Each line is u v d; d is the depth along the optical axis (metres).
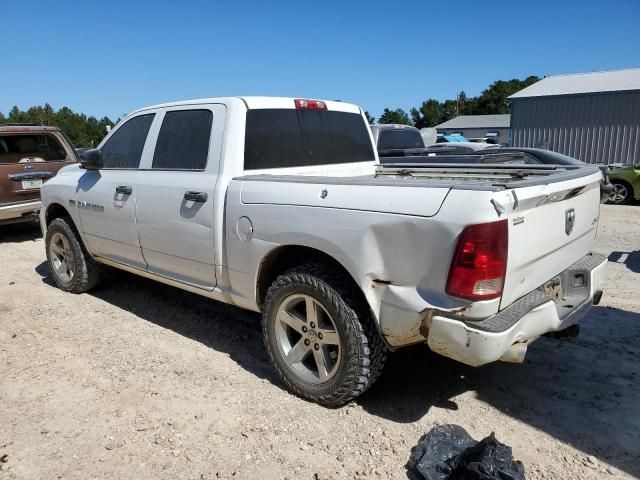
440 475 2.74
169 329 4.88
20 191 8.96
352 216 3.12
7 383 3.89
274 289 3.62
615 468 2.89
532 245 2.97
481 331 2.71
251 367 4.10
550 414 3.40
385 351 3.33
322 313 3.46
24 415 3.48
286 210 3.45
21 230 10.55
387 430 3.26
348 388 3.33
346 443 3.14
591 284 3.52
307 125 4.53
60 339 4.68
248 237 3.69
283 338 3.68
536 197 2.87
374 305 3.10
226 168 3.92
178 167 4.31
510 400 3.58
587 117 20.75
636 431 3.21
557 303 3.44
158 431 3.28
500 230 2.69
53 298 5.81
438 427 3.10
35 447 3.14
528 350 4.30
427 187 2.88
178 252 4.30
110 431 3.29
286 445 3.12
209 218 3.95
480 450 2.72
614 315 5.07
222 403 3.58
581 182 3.37
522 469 2.69
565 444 3.10
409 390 3.72
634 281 6.28
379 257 3.03
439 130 57.47
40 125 10.01
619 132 20.09
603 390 3.69
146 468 2.95
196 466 2.96
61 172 5.92
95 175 5.19
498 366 4.06
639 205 13.31
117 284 6.18
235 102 4.02
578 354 4.23
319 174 4.54
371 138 5.31
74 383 3.88
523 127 22.31
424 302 2.87
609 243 8.66
